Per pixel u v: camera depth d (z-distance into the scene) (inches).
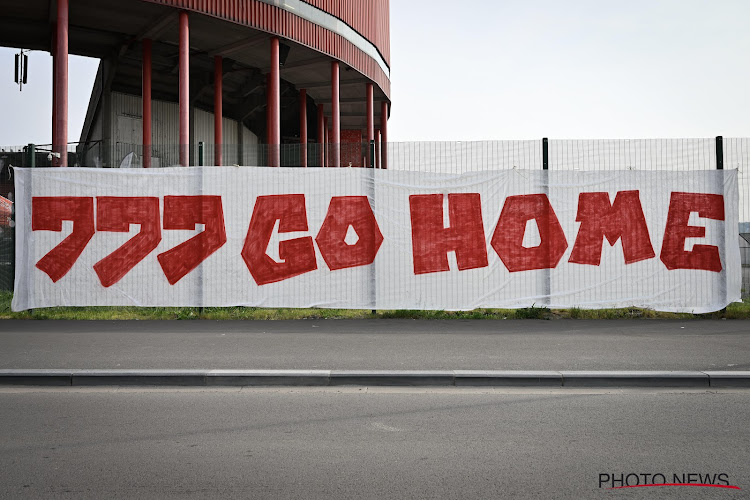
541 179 456.8
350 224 462.9
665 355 305.7
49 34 1013.8
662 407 229.8
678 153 454.9
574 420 212.2
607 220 455.8
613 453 178.1
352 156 575.8
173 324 409.7
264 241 464.4
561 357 301.0
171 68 1202.0
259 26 928.3
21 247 460.8
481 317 439.5
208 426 205.2
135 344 335.6
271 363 287.7
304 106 1348.4
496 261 458.3
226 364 285.4
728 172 453.7
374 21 1275.8
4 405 232.7
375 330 383.2
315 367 279.1
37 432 198.4
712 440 190.4
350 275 461.4
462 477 159.3
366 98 1310.3
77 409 226.8
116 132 1215.6
